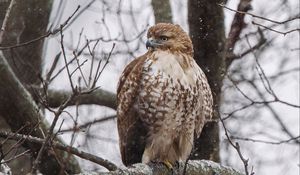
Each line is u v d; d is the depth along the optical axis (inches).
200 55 555.5
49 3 587.5
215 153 568.4
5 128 560.4
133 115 485.7
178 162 472.7
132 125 486.0
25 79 579.5
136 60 498.0
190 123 486.6
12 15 578.6
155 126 482.6
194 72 486.0
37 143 454.0
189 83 478.6
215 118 558.6
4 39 575.5
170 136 485.4
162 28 496.7
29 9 581.0
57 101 599.8
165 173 464.8
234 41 618.8
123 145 493.7
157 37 495.8
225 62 586.9
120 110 492.7
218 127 566.6
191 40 538.9
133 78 482.9
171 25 500.7
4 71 502.6
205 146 565.9
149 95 477.7
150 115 480.7
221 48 553.0
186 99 478.6
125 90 486.9
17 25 578.9
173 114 479.5
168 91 475.8
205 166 445.4
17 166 531.5
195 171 441.1
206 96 489.4
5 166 432.8
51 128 364.2
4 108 506.9
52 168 509.4
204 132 563.5
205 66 556.7
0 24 579.8
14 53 575.5
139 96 481.4
